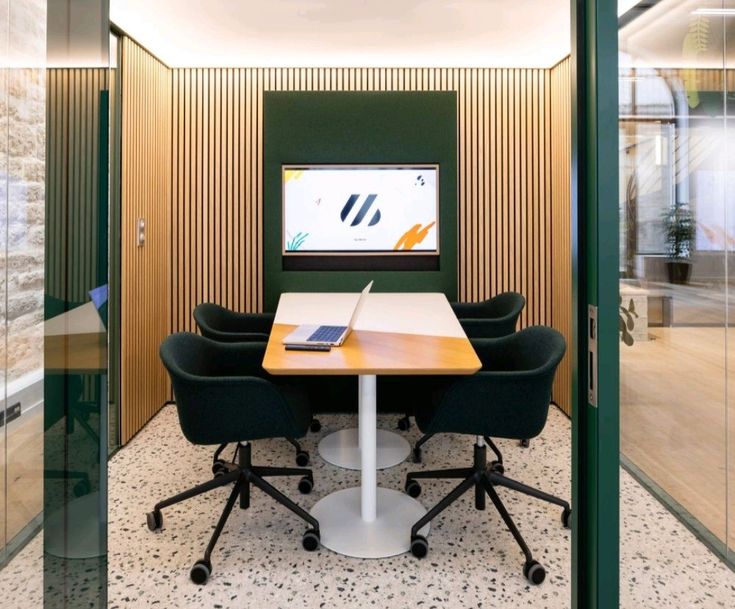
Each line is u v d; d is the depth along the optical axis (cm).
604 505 134
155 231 452
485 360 312
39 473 157
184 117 486
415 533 253
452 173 465
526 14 379
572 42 138
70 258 130
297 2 360
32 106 153
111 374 380
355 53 455
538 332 285
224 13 375
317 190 464
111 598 221
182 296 493
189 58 462
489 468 288
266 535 268
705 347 380
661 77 313
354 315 296
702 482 295
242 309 495
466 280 500
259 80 486
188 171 488
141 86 420
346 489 311
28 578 137
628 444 319
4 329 163
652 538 256
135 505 298
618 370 133
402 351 270
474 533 269
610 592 135
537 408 248
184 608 216
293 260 475
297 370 240
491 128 495
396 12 377
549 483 322
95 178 129
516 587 229
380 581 233
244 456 282
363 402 272
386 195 466
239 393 243
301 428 259
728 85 313
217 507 295
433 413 259
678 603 215
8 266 161
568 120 459
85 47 128
